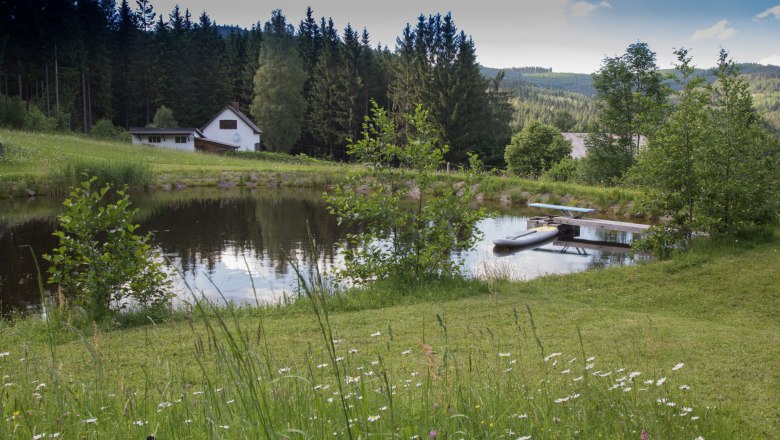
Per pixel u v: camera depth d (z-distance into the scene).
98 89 66.50
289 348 6.36
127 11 71.19
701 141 12.76
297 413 3.05
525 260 15.48
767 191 12.56
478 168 11.30
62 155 36.97
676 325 7.40
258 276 13.56
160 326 7.96
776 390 4.89
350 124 66.75
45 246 17.25
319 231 20.39
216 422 2.89
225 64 76.31
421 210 11.13
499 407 3.42
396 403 3.50
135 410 3.45
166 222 22.31
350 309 8.82
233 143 62.41
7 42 56.47
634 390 3.91
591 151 33.62
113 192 31.39
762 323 7.82
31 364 5.68
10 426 3.25
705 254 11.38
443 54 56.44
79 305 8.52
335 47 71.12
